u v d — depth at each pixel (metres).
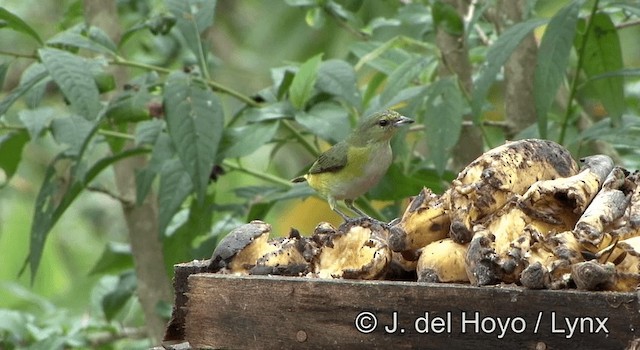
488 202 6.46
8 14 9.88
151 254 11.91
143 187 10.14
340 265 6.96
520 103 11.24
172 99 9.41
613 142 9.88
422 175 11.45
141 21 11.23
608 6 9.91
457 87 9.83
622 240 6.02
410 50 12.77
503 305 5.82
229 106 16.55
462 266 6.35
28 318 11.62
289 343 6.40
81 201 17.47
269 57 15.84
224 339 6.61
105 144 13.78
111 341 11.85
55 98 13.71
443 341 5.98
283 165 17.28
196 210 10.95
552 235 6.12
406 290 6.09
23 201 16.66
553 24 9.09
